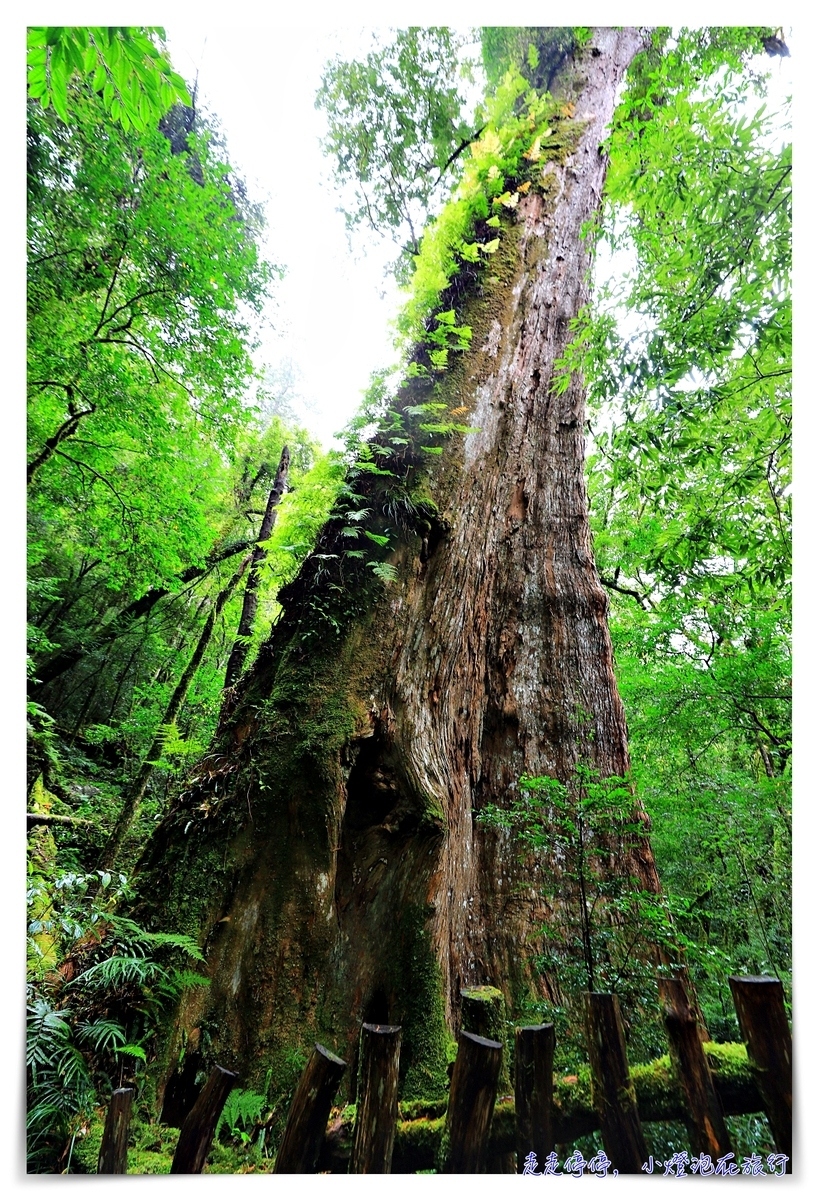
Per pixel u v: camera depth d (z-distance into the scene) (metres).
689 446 3.24
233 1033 1.99
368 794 2.47
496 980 2.55
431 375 3.65
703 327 2.63
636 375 2.95
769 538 3.48
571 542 3.99
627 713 4.91
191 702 7.45
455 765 2.89
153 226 5.58
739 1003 1.50
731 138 2.42
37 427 6.02
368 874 2.35
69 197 5.20
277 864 2.25
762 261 2.51
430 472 3.24
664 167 2.68
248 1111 1.77
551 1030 1.49
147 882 2.34
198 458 7.71
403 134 6.90
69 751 7.12
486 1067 1.40
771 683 3.97
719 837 3.56
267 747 2.45
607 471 4.80
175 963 2.07
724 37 4.27
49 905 2.40
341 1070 1.45
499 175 4.72
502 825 2.79
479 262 4.29
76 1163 1.62
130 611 9.01
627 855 2.85
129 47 1.70
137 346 6.32
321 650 2.65
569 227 4.84
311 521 3.09
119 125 5.23
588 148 5.27
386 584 2.84
